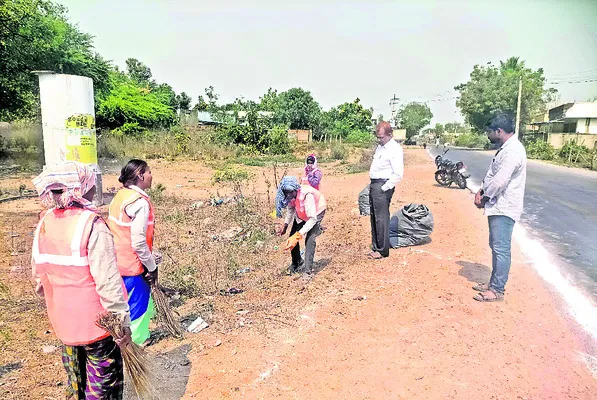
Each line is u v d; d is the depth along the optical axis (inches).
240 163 895.1
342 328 169.2
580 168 1016.2
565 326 171.3
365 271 234.7
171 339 163.3
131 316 137.8
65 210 97.1
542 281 221.1
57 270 96.3
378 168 245.1
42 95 378.3
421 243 286.7
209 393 129.0
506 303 191.9
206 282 221.0
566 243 298.2
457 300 194.2
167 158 906.7
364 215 381.7
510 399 126.5
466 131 3649.1
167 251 278.7
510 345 156.3
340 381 134.9
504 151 180.7
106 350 103.1
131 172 138.2
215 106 2126.0
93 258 95.9
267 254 275.1
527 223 362.3
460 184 555.5
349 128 2313.0
